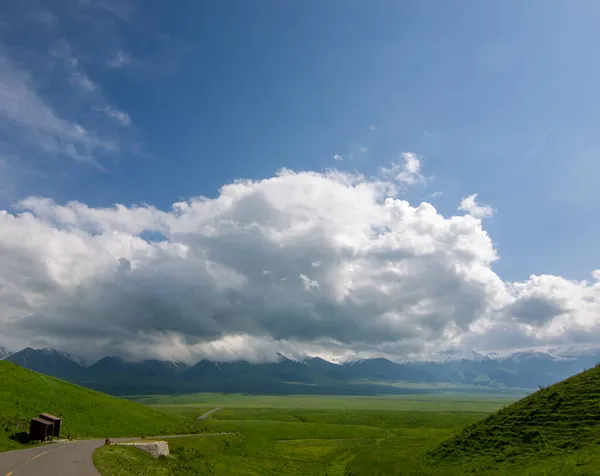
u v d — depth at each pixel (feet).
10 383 327.26
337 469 299.38
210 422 501.97
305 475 284.41
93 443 219.82
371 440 450.30
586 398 220.64
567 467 159.33
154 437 303.68
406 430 526.57
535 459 182.50
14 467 139.13
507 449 205.16
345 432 508.12
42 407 302.04
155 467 198.59
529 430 213.25
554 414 217.56
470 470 197.06
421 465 236.22
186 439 312.29
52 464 146.41
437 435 393.09
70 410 317.01
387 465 263.90
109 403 380.99
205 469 243.81
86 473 133.49
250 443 376.07
